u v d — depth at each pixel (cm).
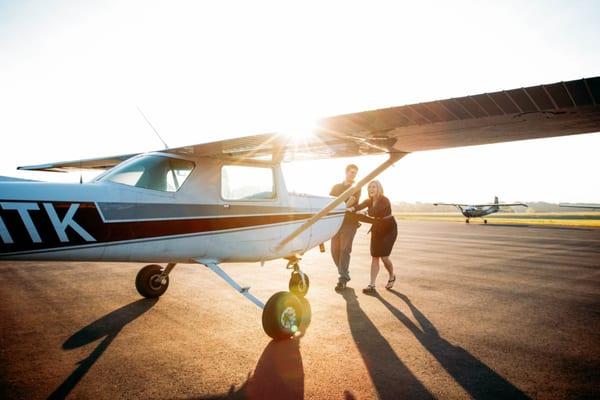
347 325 390
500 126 295
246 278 645
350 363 295
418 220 3688
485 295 526
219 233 386
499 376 273
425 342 342
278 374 274
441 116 279
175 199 358
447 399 240
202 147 349
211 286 570
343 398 240
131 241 332
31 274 671
